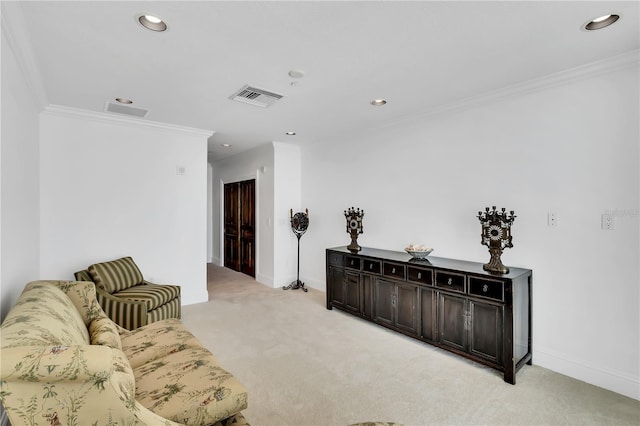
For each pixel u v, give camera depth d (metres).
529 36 1.94
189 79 2.58
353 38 1.97
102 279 3.16
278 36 1.95
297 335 3.21
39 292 1.68
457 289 2.69
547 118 2.60
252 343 3.02
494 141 2.93
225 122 3.84
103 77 2.53
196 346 1.98
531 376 2.46
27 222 2.63
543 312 2.62
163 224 4.10
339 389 2.27
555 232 2.56
